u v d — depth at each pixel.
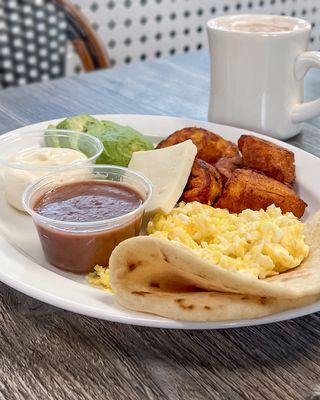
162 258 0.27
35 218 0.34
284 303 0.27
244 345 0.28
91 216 0.34
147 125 0.50
